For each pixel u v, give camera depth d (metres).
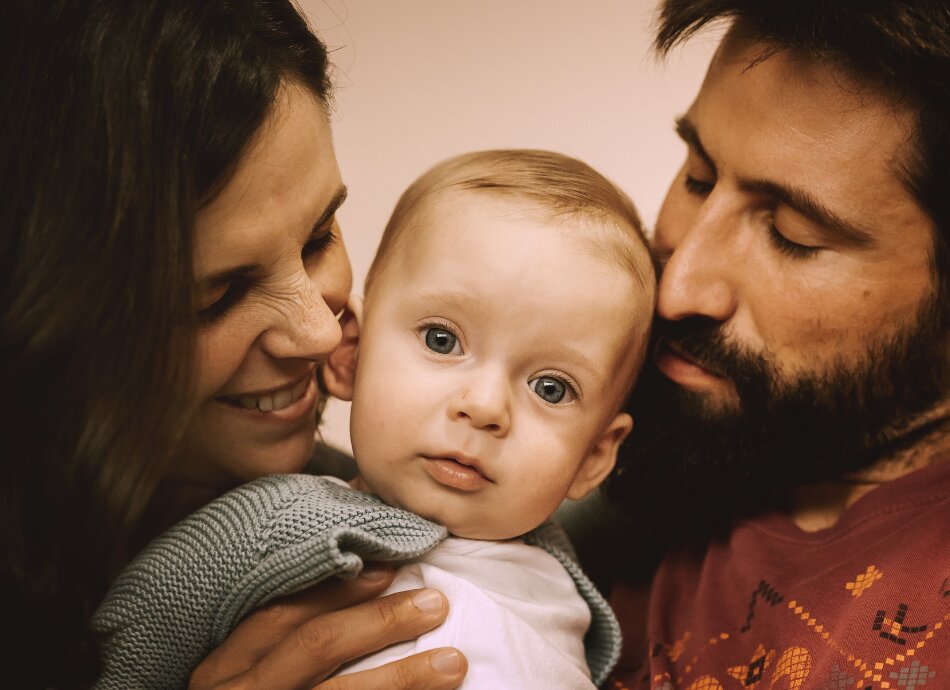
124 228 0.78
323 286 1.00
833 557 1.04
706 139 1.07
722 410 1.11
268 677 0.89
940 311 1.02
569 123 2.03
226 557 0.90
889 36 0.92
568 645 1.00
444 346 0.97
